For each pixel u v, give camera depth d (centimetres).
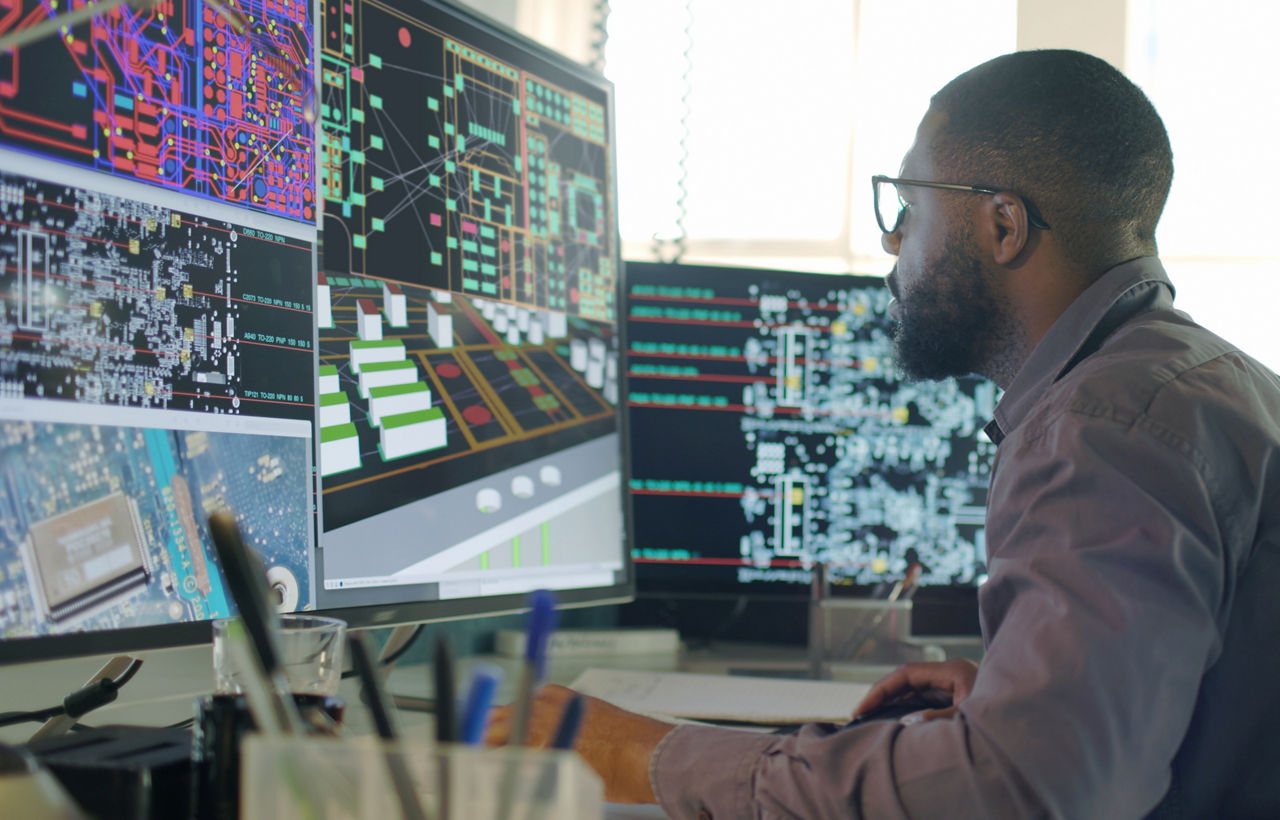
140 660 78
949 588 166
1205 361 76
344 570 90
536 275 122
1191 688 65
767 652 168
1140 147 87
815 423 164
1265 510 72
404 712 103
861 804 64
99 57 71
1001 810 60
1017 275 89
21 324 64
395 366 99
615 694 116
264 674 45
